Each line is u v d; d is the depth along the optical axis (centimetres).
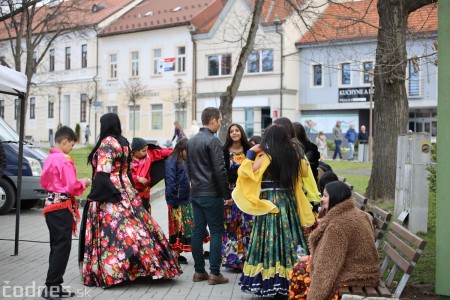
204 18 4762
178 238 909
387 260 680
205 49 4600
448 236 607
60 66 5575
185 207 906
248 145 839
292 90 4253
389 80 1323
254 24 1906
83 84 5372
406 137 1062
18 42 2558
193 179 768
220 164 752
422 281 705
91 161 758
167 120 4816
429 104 3844
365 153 3288
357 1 1474
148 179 885
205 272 789
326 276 514
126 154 755
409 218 1011
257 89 4319
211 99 4562
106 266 729
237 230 847
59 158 675
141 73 4981
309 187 720
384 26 1234
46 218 681
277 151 668
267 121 4347
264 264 662
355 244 526
